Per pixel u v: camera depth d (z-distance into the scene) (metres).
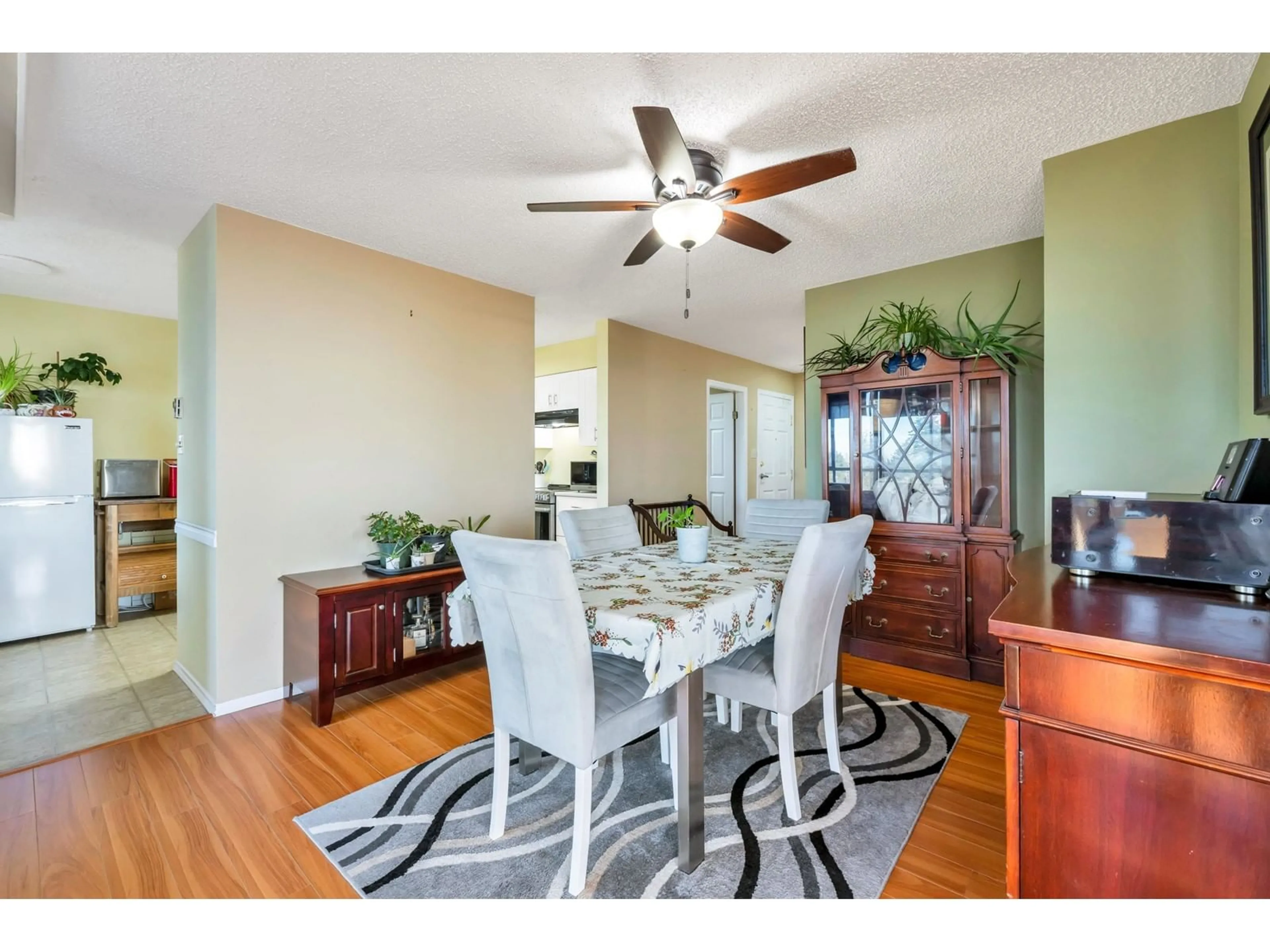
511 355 3.79
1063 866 0.98
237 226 2.55
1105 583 1.30
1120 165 2.04
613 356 4.64
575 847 1.44
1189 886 0.88
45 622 3.64
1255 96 1.68
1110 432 2.06
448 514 3.42
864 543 1.92
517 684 1.55
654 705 1.66
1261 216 1.62
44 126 1.91
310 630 2.50
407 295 3.21
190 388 2.82
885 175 2.30
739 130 1.97
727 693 1.85
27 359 3.90
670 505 5.26
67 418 3.74
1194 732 0.87
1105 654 0.92
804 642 1.75
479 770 2.08
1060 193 2.16
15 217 2.59
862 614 3.29
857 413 3.31
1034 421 3.04
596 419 4.92
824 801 1.86
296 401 2.75
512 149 2.08
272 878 1.51
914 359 3.08
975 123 1.96
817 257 3.23
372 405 3.05
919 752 2.18
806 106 1.85
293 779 2.01
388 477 3.12
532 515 3.91
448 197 2.45
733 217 2.09
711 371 5.87
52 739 2.31
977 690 2.80
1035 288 3.01
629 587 1.79
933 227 2.84
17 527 3.54
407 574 2.76
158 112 1.84
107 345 4.23
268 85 1.71
